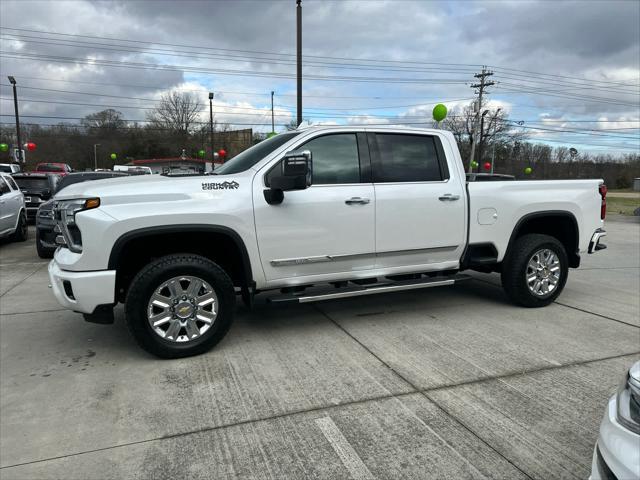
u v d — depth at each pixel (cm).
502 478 242
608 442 178
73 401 322
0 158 5891
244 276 414
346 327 474
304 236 423
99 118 7500
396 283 481
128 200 372
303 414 304
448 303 566
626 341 437
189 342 394
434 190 475
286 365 380
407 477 243
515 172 5581
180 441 276
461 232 493
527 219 525
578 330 467
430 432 283
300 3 1552
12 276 748
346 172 445
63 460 258
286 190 404
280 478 243
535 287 539
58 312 535
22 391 337
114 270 369
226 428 289
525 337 446
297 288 447
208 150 6397
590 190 561
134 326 374
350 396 328
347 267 451
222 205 393
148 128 7300
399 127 473
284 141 439
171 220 378
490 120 5225
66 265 372
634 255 990
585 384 347
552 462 255
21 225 1159
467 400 322
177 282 385
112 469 250
